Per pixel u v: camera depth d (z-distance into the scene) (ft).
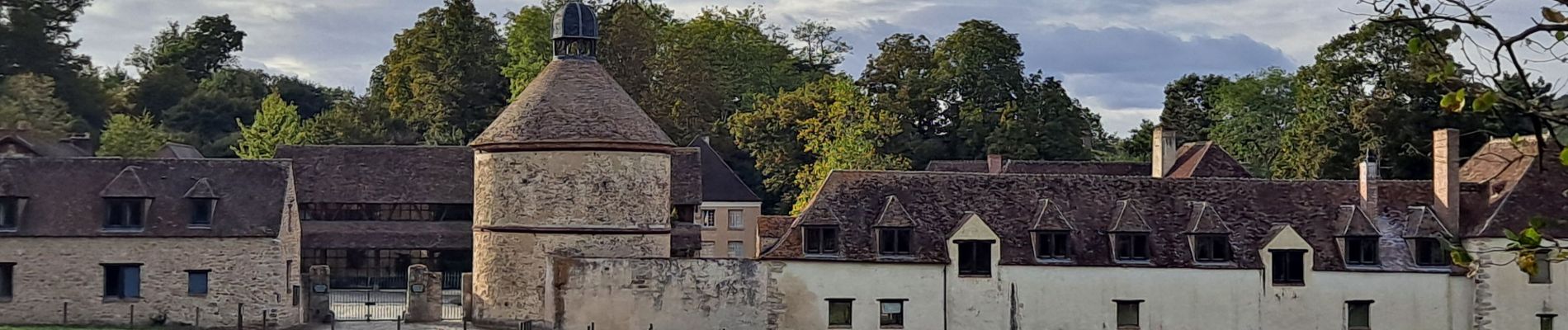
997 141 322.14
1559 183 172.65
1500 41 41.52
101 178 173.17
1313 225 174.19
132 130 307.37
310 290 179.11
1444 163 173.06
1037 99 335.06
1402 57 245.04
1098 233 171.01
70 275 167.94
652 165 175.94
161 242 168.86
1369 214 174.29
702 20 406.21
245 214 171.42
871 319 165.58
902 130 330.13
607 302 164.96
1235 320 168.45
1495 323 168.35
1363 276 169.07
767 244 214.69
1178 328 167.84
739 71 401.29
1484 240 168.96
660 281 164.96
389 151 250.37
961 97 343.46
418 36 356.18
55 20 364.99
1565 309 168.55
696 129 351.46
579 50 181.47
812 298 165.17
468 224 243.19
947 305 165.99
